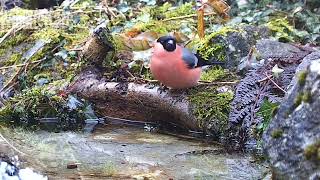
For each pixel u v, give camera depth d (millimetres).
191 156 6457
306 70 4016
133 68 8312
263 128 6484
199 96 7391
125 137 7297
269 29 8938
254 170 5953
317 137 3812
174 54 7176
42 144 6945
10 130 7695
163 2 11641
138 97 7730
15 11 10688
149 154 6527
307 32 9656
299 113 3953
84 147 6801
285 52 8109
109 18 10391
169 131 7594
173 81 7324
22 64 9141
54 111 8141
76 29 9969
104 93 7988
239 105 7090
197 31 9250
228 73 7992
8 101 8414
